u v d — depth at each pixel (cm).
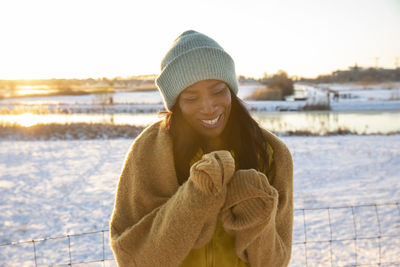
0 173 883
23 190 739
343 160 1026
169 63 117
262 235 108
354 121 2006
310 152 1135
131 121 1928
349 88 7031
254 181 98
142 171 124
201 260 118
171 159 121
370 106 2939
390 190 735
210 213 99
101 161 1041
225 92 117
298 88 6838
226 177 97
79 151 1196
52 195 706
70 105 2995
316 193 717
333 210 618
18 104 3100
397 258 442
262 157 128
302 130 1576
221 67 114
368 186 766
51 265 430
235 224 101
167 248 103
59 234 521
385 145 1263
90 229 540
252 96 4238
